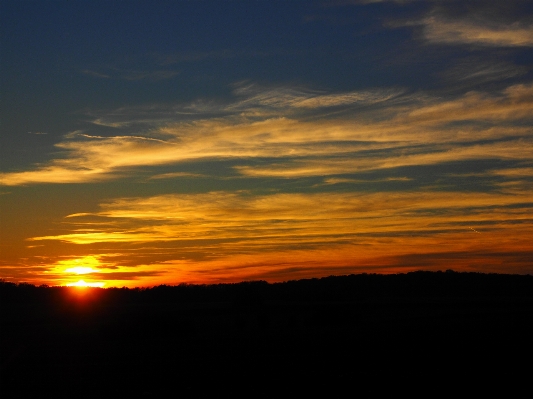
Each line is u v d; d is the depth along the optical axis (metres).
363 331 38.66
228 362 25.88
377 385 19.33
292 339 35.31
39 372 23.83
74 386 20.58
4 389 20.16
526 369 21.92
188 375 22.47
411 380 20.08
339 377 21.05
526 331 34.75
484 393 17.77
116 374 23.05
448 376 20.70
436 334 34.88
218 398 18.06
